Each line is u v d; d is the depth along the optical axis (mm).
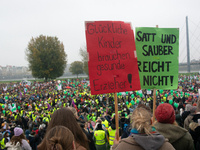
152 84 4859
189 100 16797
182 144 2693
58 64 70438
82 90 30734
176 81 4918
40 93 30422
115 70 4062
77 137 2531
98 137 7000
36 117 12336
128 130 4227
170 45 4945
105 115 11391
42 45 67812
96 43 4035
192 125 3738
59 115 2580
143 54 4852
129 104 16984
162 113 2846
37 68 67062
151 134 2088
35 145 7816
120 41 4160
